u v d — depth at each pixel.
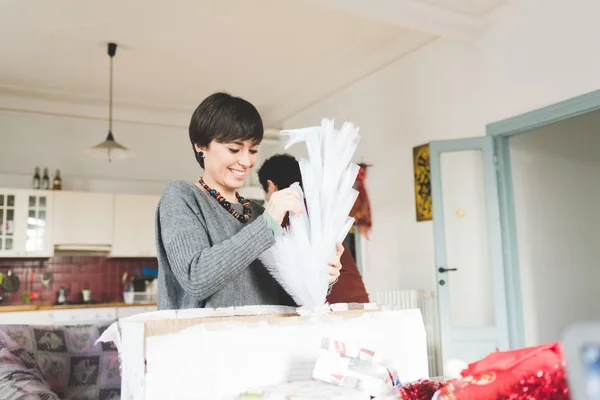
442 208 4.09
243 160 1.16
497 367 0.67
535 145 4.57
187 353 0.79
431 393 0.77
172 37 4.57
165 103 6.24
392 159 4.99
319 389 0.79
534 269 4.36
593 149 5.05
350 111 5.62
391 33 4.62
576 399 0.38
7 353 2.43
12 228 5.41
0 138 5.80
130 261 6.13
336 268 1.04
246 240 0.94
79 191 5.83
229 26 4.40
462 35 4.09
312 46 4.84
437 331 4.32
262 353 0.85
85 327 2.84
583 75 3.37
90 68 5.19
